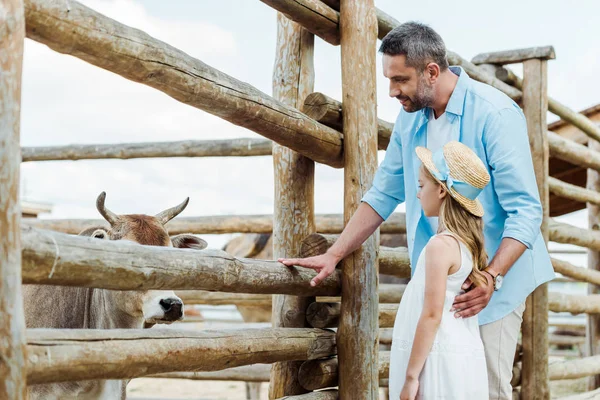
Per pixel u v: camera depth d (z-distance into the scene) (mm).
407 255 4426
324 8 3684
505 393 3154
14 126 1879
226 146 5609
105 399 3494
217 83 2910
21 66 1911
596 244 6430
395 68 3107
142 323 3680
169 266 2518
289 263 3252
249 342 2949
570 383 9156
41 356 2002
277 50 3990
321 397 3467
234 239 7688
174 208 3820
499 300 3109
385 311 4336
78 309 3672
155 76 2607
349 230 3422
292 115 3377
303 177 3773
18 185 1886
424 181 2803
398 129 3477
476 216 2762
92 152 5875
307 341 3361
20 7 1912
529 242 2928
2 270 1843
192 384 9703
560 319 9773
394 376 2781
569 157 6055
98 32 2328
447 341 2631
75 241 2156
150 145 5754
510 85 5562
